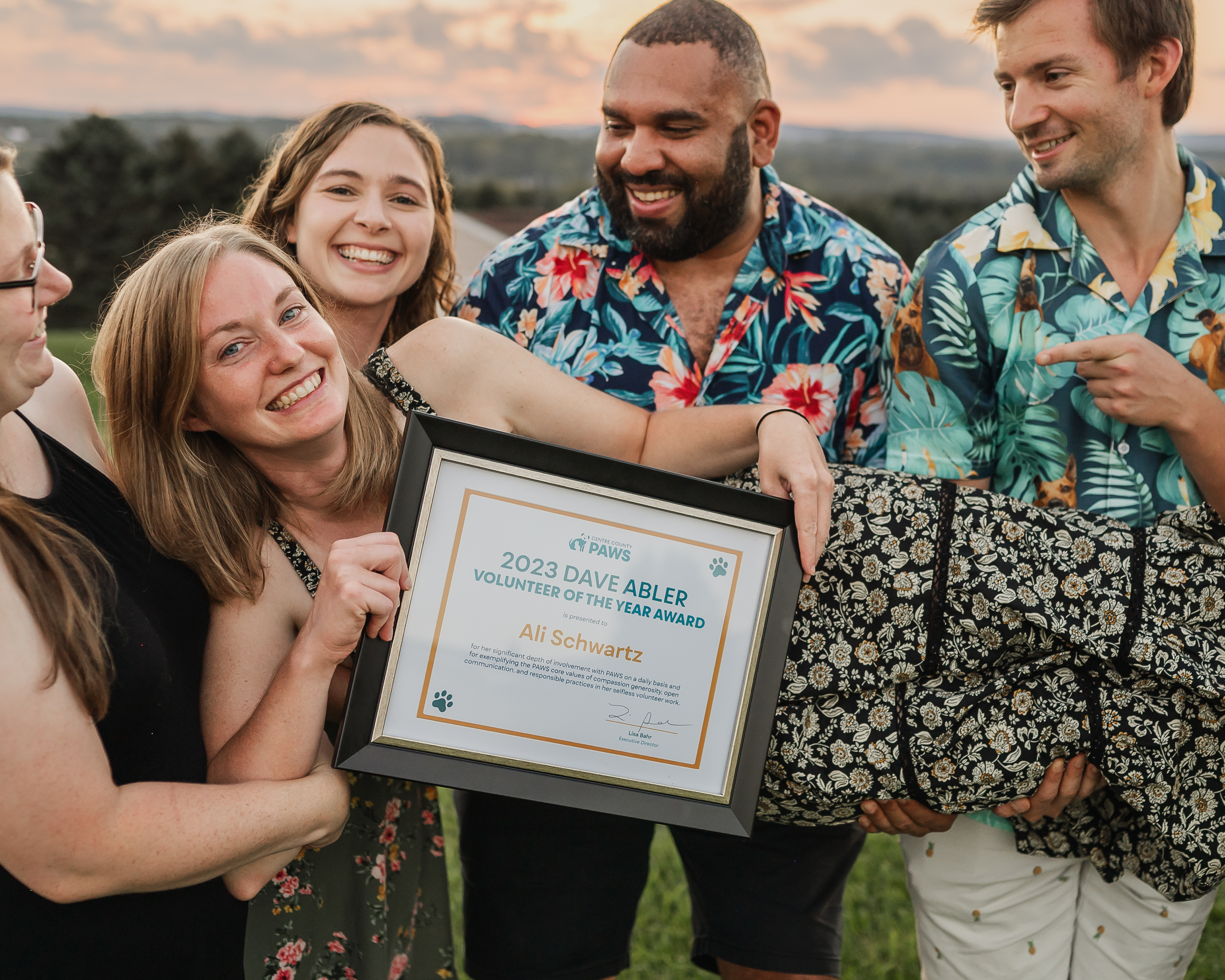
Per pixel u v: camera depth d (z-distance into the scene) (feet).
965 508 6.14
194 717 5.23
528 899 7.47
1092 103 6.12
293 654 5.15
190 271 5.15
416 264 7.82
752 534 5.66
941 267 6.89
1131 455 6.64
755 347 7.94
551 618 5.47
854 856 7.64
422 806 6.52
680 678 5.62
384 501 5.98
